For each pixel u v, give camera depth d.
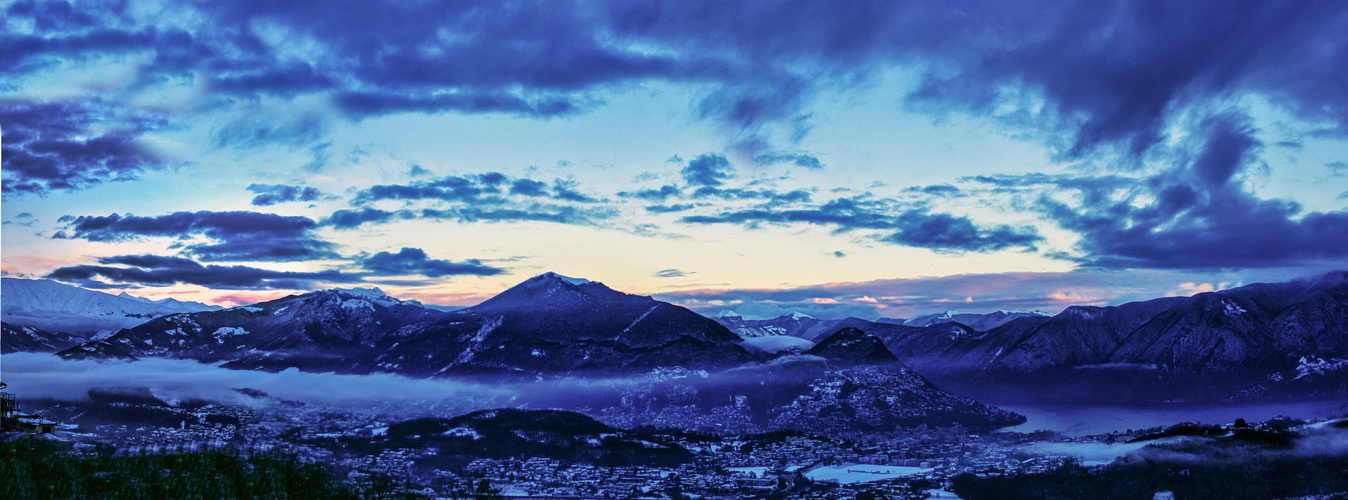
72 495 131.75
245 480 152.62
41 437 167.00
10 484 130.12
